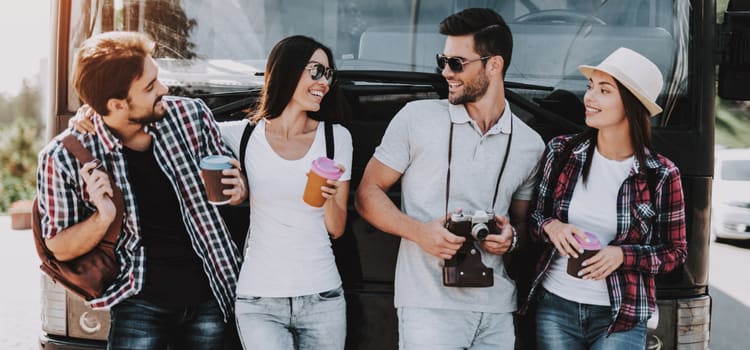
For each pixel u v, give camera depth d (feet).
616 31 12.19
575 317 10.44
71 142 9.90
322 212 10.59
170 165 10.21
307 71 10.34
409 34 12.17
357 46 12.30
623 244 10.47
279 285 10.30
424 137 10.59
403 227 10.43
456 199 10.67
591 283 10.36
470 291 10.54
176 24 12.66
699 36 11.94
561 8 12.25
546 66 12.10
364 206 10.75
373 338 11.82
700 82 11.93
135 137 10.16
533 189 11.21
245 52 12.55
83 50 9.58
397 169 10.80
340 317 10.68
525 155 10.80
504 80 12.09
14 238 39.01
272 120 10.66
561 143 10.81
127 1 12.71
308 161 10.52
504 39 10.43
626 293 10.33
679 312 11.71
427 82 11.93
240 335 10.48
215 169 9.79
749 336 22.98
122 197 10.05
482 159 10.61
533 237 10.90
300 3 12.43
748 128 76.54
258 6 12.51
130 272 10.12
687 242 11.77
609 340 10.37
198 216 10.43
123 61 9.45
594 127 10.44
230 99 12.37
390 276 11.75
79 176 9.91
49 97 12.68
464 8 12.21
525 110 11.96
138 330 10.19
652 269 10.30
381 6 12.28
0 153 52.60
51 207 9.86
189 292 10.34
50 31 12.73
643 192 10.41
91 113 10.07
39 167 9.91
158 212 10.28
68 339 12.40
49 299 12.46
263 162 10.49
